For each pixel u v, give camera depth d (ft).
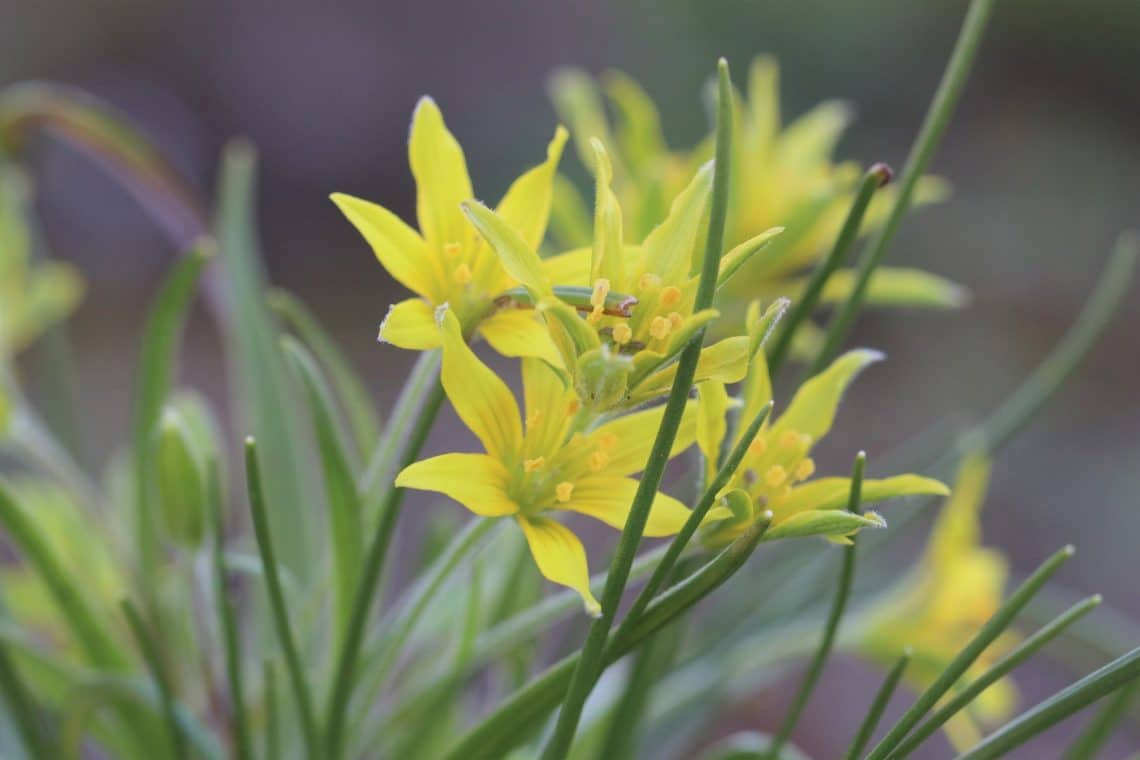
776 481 1.01
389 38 4.45
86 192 3.84
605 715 1.16
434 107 1.01
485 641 1.09
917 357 3.89
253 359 1.23
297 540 1.22
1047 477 3.39
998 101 4.87
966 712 1.23
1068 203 4.52
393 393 3.28
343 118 4.34
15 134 1.29
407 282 1.00
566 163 4.21
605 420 1.01
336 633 1.07
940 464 1.23
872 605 1.25
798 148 1.26
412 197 4.36
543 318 0.96
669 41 4.55
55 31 4.22
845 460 3.38
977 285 4.25
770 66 1.25
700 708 1.21
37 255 1.42
